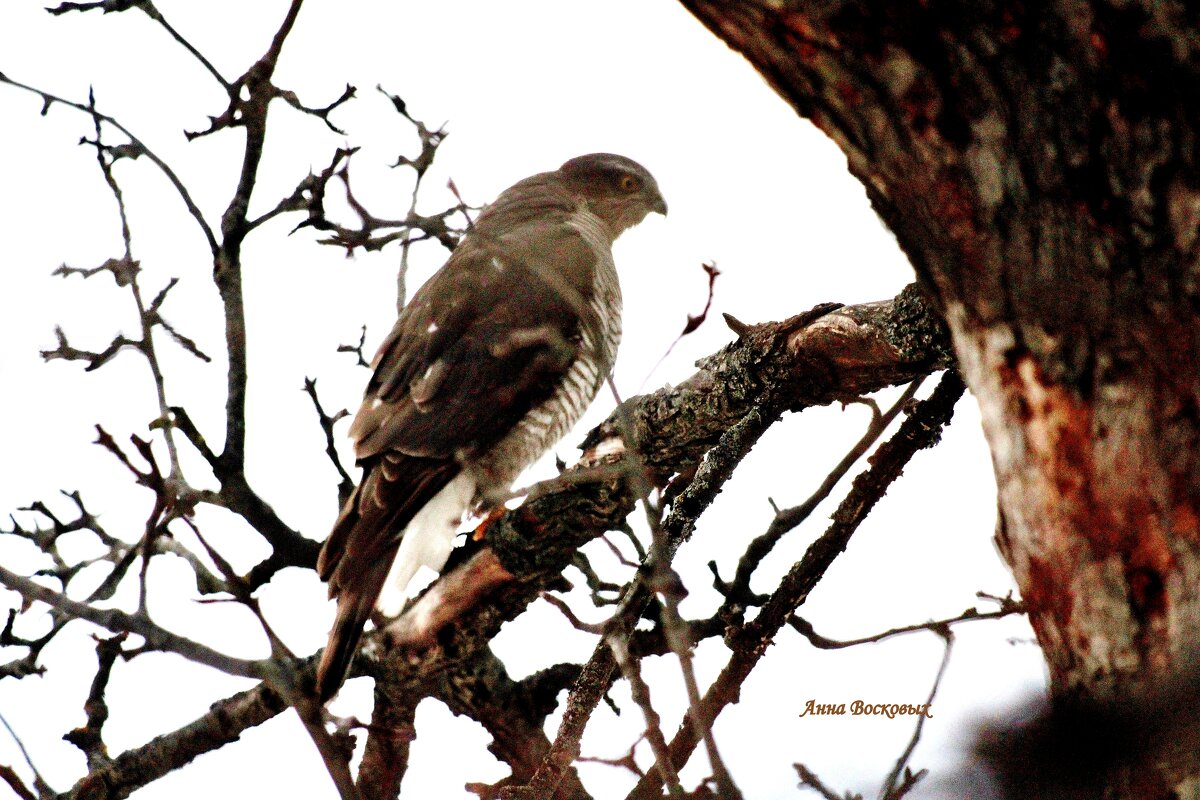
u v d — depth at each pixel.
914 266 4.84
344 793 4.91
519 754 8.96
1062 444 4.38
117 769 8.14
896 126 4.43
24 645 8.25
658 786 6.86
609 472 5.87
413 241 6.11
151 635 5.30
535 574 8.31
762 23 4.49
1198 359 4.15
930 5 4.16
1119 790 4.21
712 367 8.32
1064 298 4.29
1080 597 4.38
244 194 9.02
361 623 8.37
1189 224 4.05
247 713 8.16
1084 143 4.12
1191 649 4.14
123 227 7.71
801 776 5.43
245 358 8.93
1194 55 3.92
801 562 7.85
